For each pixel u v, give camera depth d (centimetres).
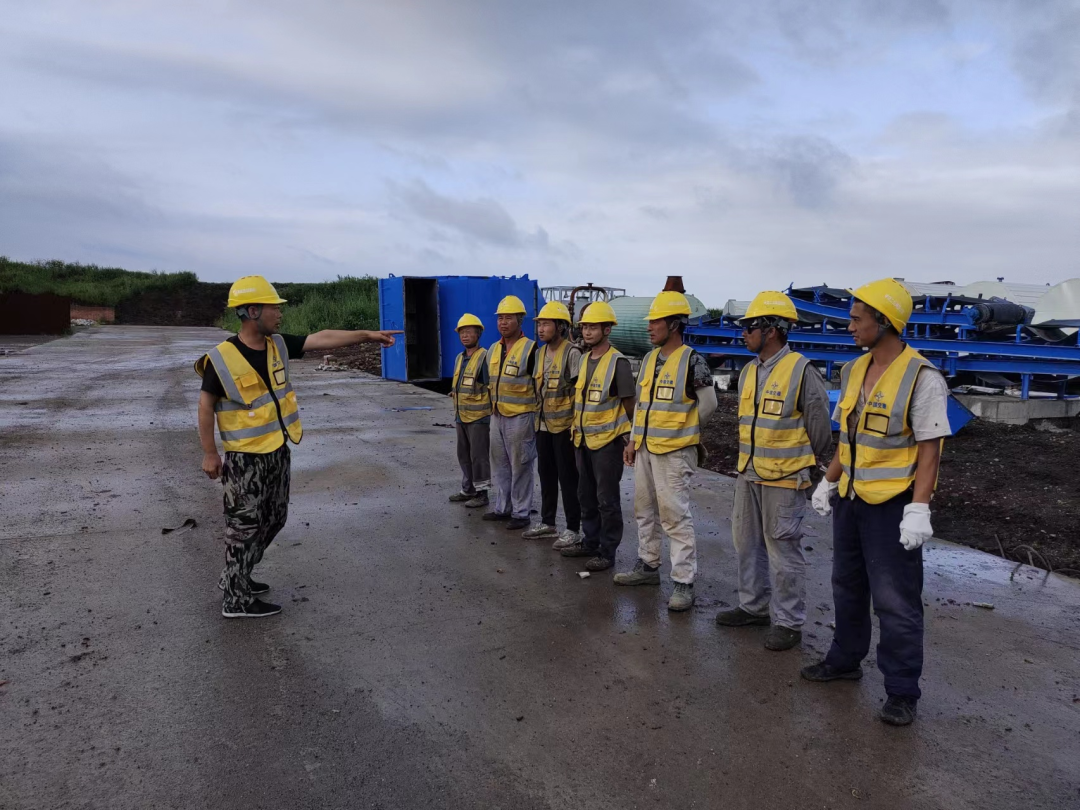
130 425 1033
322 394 1406
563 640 400
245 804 264
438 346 1550
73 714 320
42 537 558
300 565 514
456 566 514
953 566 525
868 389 325
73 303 4403
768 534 388
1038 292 1285
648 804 267
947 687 352
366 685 350
